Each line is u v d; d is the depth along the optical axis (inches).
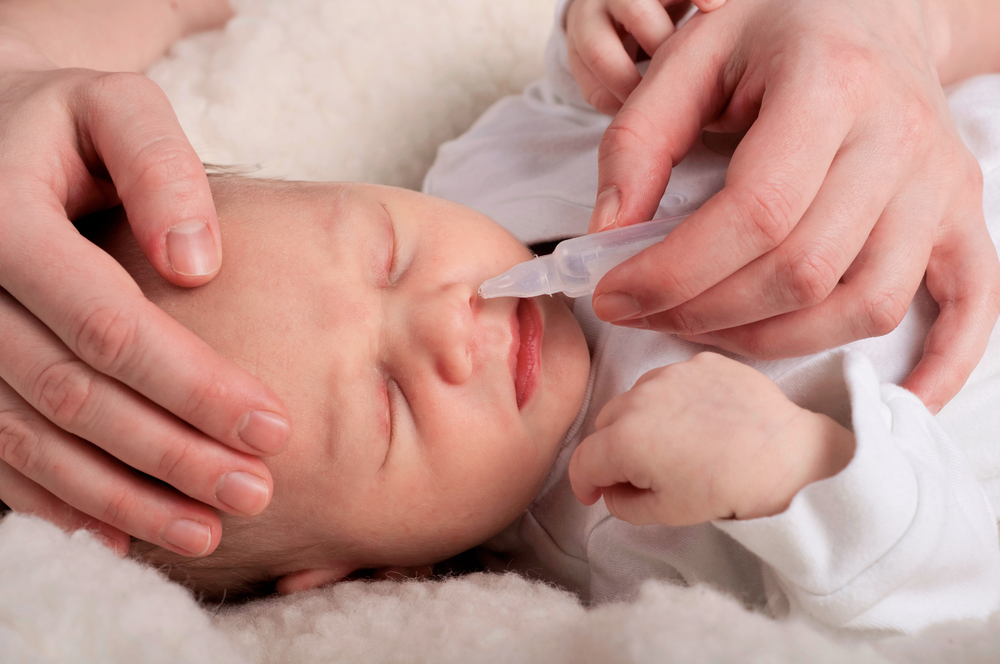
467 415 31.9
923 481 25.9
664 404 27.9
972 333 32.9
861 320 29.6
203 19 60.4
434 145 60.4
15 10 50.9
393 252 34.6
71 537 25.1
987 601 26.6
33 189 27.2
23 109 30.1
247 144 53.7
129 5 56.3
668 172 32.3
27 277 25.1
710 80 33.9
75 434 26.4
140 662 20.6
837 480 24.7
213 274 28.2
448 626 25.0
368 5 57.6
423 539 34.6
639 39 39.9
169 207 26.8
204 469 25.6
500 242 36.3
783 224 27.0
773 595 29.1
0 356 25.7
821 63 29.8
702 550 32.3
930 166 31.6
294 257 32.6
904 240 30.3
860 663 20.2
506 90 63.1
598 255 30.5
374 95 57.0
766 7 33.8
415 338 31.4
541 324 35.0
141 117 28.7
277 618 29.2
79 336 24.4
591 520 35.8
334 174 56.6
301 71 55.3
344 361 31.1
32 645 20.3
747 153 28.0
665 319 30.4
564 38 49.7
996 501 34.4
